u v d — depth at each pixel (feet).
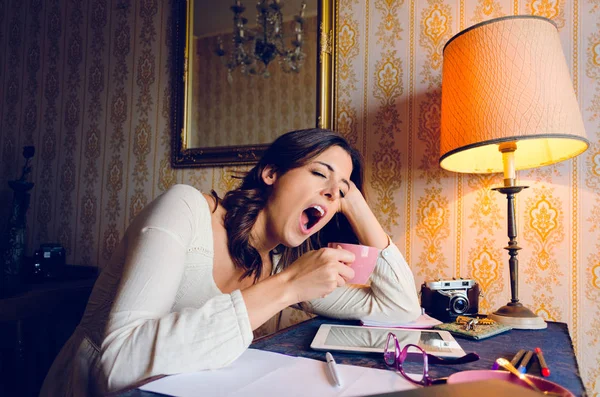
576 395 1.79
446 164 4.05
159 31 6.49
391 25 5.08
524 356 2.32
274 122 5.49
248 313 2.19
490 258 4.50
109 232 6.60
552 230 4.31
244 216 3.11
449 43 3.73
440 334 2.91
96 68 6.94
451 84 3.66
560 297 4.24
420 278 4.74
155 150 6.36
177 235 2.45
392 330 3.03
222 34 5.90
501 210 4.49
